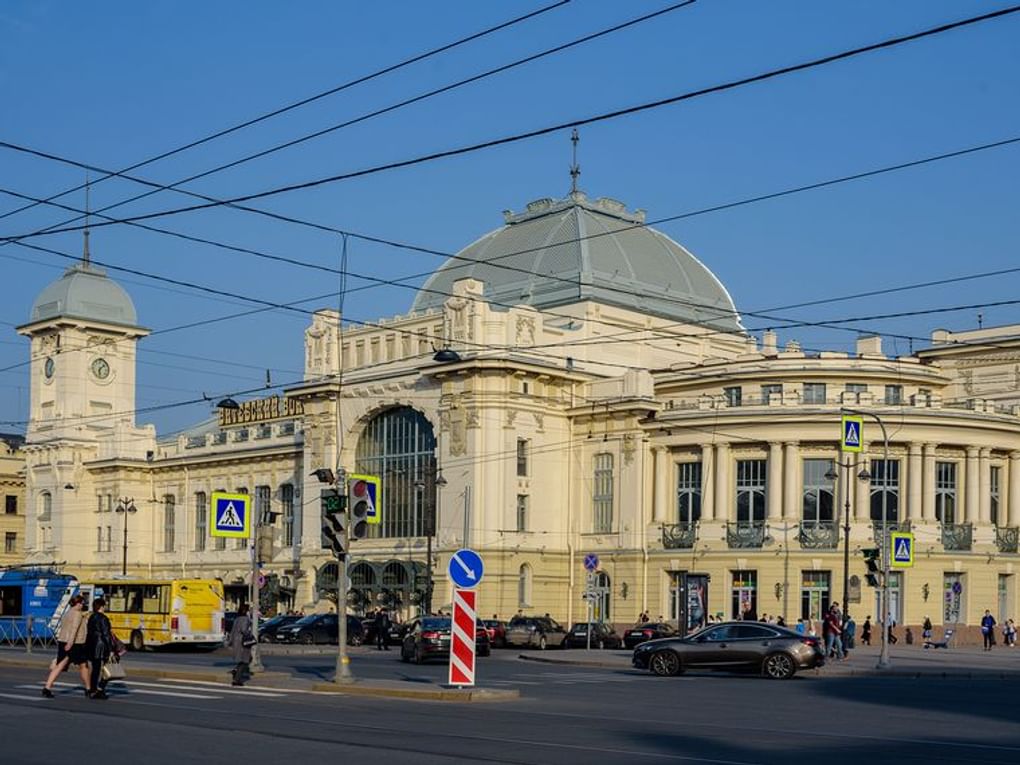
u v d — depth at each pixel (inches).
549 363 3016.7
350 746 796.6
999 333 3105.3
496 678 1587.1
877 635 2684.5
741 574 2790.4
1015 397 3048.7
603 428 3014.3
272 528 1455.5
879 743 860.0
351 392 3198.8
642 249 3440.0
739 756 775.1
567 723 969.5
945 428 2763.3
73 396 4082.2
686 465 2923.2
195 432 4375.0
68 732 870.4
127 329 4143.7
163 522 3978.8
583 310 3181.6
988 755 797.2
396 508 3102.9
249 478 3688.5
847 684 1550.2
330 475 1325.0
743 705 1181.7
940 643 2561.5
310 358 3297.2
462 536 2903.5
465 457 2915.8
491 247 3511.3
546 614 2979.8
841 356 2883.9
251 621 1393.9
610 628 2659.9
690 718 1033.5
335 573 3193.9
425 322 3065.9
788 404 2802.7
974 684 1627.7
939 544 2723.9
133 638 2331.4
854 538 2709.2
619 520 2957.7
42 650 2146.9
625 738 866.8
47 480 4136.3
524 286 3344.0
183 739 832.3
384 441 3157.0
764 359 2950.3
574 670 1823.3
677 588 2871.6
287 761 729.6
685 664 1681.8
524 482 2967.5
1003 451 2859.3
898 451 2760.8
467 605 1228.5
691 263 3572.8
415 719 979.3
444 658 2000.5
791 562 2726.4
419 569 2984.7
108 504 4030.5
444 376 2965.1
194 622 2299.5
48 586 2458.2
